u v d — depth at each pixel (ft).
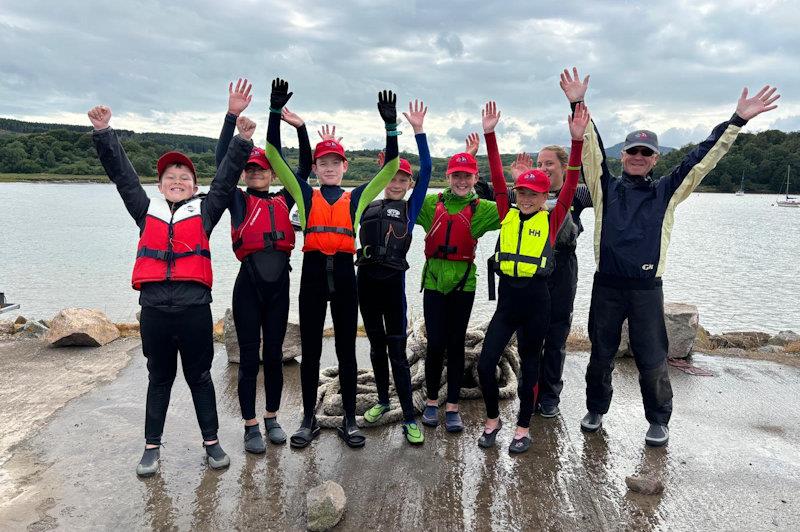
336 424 15.21
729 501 11.84
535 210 13.69
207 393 13.01
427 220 15.10
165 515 11.16
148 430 12.76
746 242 123.03
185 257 12.36
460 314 14.48
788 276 74.13
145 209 12.80
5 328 25.90
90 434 14.66
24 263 72.33
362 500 11.69
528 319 13.43
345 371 14.14
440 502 11.65
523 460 13.47
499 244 13.66
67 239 99.60
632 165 14.15
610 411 16.55
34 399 16.94
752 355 22.35
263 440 13.96
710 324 47.70
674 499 11.89
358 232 14.79
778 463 13.47
